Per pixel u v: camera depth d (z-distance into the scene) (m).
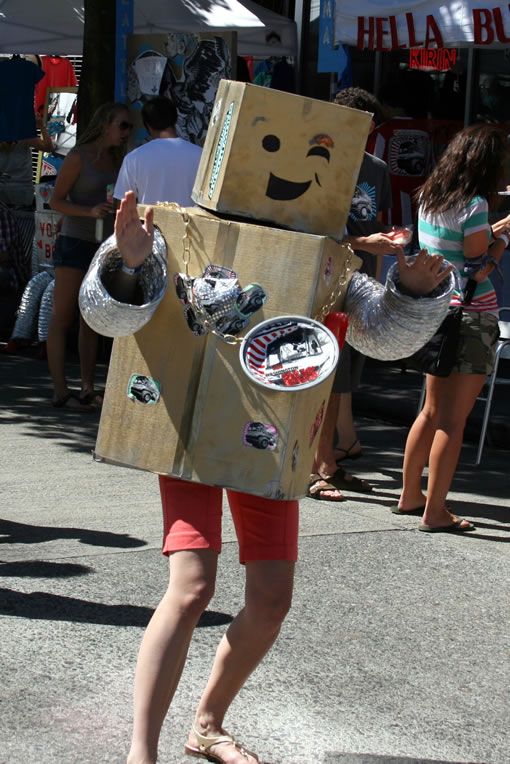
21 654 4.39
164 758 3.62
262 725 3.94
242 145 3.26
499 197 6.38
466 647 4.76
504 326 8.97
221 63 10.50
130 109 10.97
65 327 9.43
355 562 5.79
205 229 3.20
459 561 5.91
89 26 11.56
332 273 3.28
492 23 9.13
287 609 3.36
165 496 3.34
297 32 15.05
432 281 3.28
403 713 4.11
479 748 3.88
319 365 3.13
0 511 6.42
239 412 3.21
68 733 3.78
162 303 3.25
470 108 13.36
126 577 5.32
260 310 3.19
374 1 9.63
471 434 9.44
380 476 7.81
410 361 6.17
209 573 3.25
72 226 9.18
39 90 17.88
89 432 8.68
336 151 3.32
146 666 3.20
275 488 3.21
